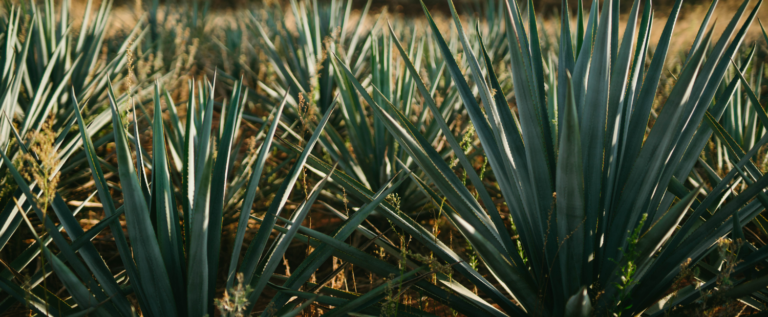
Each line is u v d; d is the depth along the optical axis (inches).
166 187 128.3
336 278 158.6
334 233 137.2
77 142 167.8
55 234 123.5
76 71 262.4
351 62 362.9
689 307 132.8
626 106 131.4
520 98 126.1
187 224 130.2
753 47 143.2
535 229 134.0
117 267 189.2
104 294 127.7
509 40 124.2
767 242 167.5
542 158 128.0
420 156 134.0
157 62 336.2
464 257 193.0
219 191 129.9
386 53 222.7
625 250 132.0
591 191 127.7
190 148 132.5
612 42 133.5
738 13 121.8
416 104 279.6
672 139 127.3
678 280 125.8
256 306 174.4
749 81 263.0
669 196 139.6
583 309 117.1
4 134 169.6
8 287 124.5
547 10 810.2
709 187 194.7
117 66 269.4
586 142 126.7
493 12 559.2
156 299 127.4
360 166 220.4
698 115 128.9
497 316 134.1
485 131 137.2
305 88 281.3
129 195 119.0
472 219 136.9
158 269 124.6
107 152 266.2
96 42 272.2
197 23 513.7
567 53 136.3
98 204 198.8
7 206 145.4
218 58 414.6
